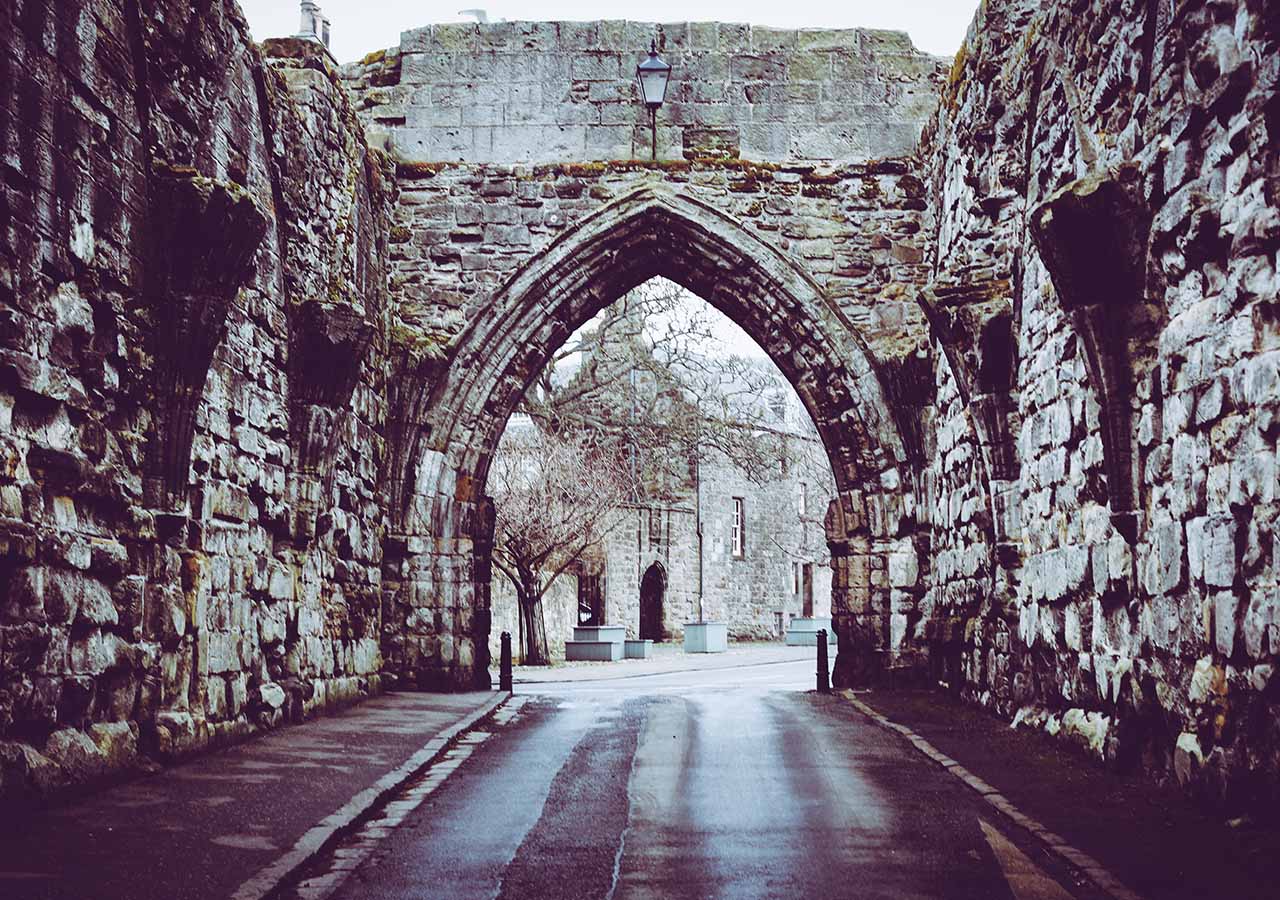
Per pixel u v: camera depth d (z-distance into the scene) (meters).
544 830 7.02
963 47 13.88
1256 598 6.65
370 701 14.49
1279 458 6.41
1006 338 11.82
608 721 12.88
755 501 52.19
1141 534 8.41
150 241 8.87
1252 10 6.64
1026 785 8.20
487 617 16.94
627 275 17.34
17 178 7.02
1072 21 9.76
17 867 5.76
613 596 44.34
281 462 11.81
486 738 11.29
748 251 16.89
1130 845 6.36
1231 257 6.94
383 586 16.09
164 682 8.97
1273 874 5.73
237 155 10.66
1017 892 5.61
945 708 13.45
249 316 10.94
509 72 17.28
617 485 31.05
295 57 13.34
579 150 17.16
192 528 9.48
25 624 7.02
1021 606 11.61
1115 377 8.42
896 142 17.17
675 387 31.03
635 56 17.30
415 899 5.50
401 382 16.28
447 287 16.91
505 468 29.53
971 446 13.53
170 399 8.90
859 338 16.72
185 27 9.55
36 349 7.21
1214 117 7.15
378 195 16.09
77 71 7.80
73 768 7.44
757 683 20.83
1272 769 6.50
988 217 12.71
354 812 7.15
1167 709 7.98
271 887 5.45
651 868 6.08
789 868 6.08
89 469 7.82
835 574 16.92
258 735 10.74
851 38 17.38
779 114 17.22
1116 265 8.30
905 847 6.54
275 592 11.55
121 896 5.29
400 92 17.28
